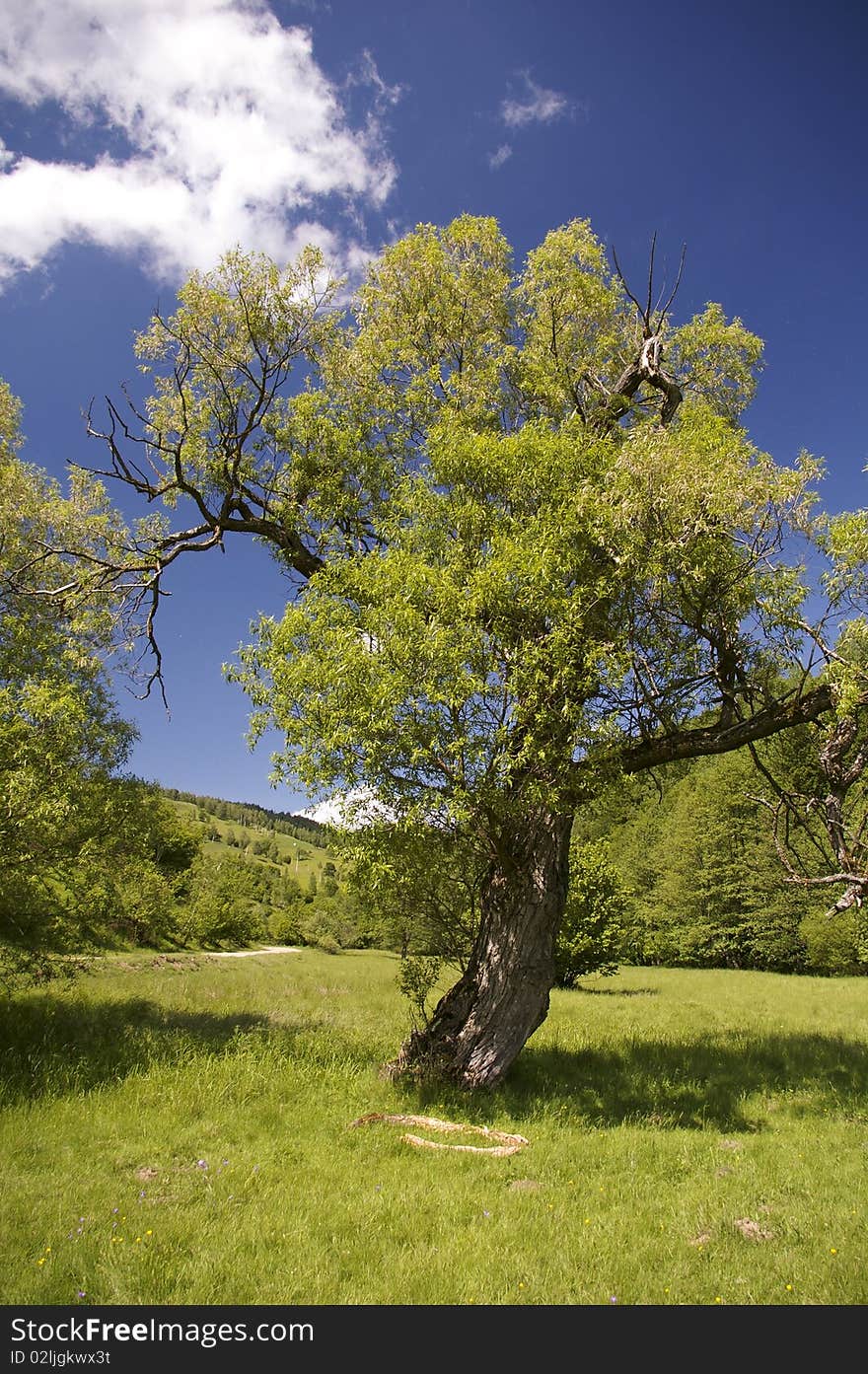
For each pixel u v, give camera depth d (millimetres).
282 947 62094
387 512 12586
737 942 51656
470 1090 9781
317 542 12797
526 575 8734
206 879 51875
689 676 10203
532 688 8531
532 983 10070
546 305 13734
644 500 8953
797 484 8617
